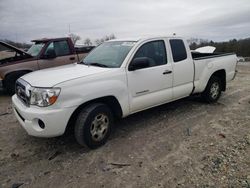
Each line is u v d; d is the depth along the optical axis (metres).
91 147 3.58
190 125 4.47
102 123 3.64
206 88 5.57
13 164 3.29
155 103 4.38
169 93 4.57
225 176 2.85
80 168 3.14
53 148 3.73
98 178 2.92
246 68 13.64
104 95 3.56
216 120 4.69
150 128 4.38
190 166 3.09
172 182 2.79
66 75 3.50
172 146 3.66
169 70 4.46
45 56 7.36
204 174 2.91
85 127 3.42
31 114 3.20
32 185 2.83
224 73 5.90
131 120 4.79
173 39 4.69
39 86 3.23
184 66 4.76
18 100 3.81
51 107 3.14
